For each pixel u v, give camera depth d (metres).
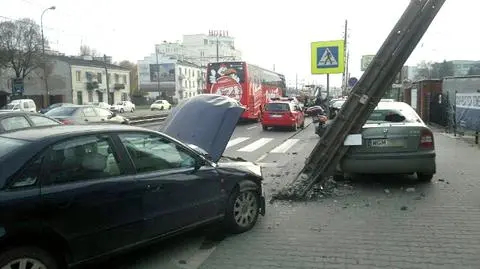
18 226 3.63
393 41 7.73
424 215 6.51
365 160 8.06
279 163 11.99
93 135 4.43
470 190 8.03
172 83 110.75
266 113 23.86
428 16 7.80
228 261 4.90
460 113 18.00
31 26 58.31
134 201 4.54
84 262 4.16
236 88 28.75
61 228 3.92
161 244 5.48
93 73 79.88
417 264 4.71
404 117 8.69
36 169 3.89
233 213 5.74
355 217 6.46
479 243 5.31
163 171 4.94
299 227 6.04
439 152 12.98
